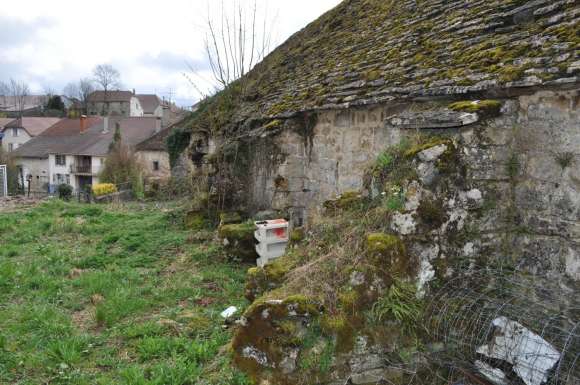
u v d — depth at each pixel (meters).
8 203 15.55
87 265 7.96
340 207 4.71
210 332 5.13
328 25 10.04
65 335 5.12
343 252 3.99
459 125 3.71
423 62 5.20
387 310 3.69
